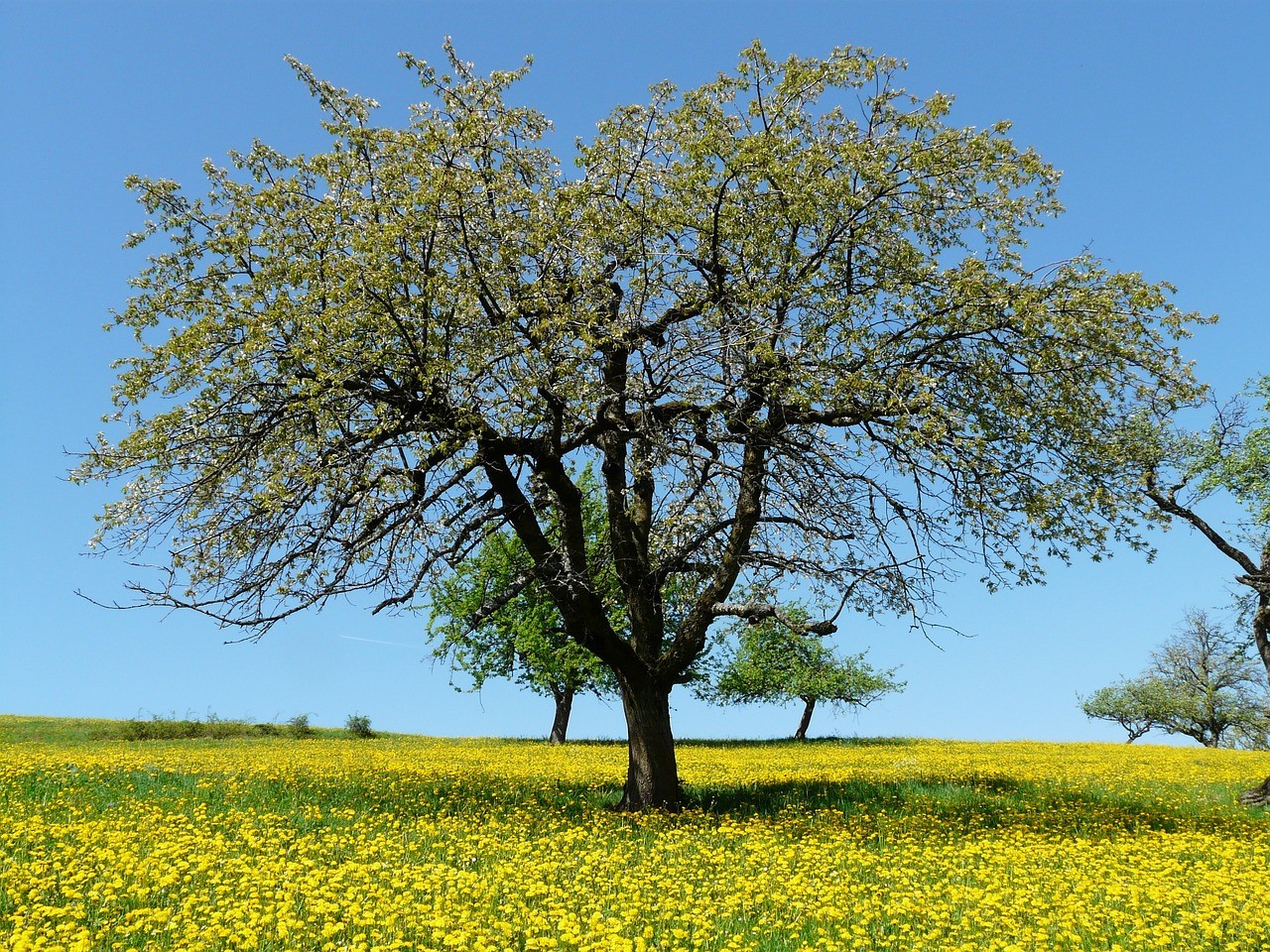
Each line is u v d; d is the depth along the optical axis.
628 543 14.43
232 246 11.41
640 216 12.55
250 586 11.26
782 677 40.72
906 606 12.13
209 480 11.38
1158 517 12.39
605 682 35.50
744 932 7.09
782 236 12.97
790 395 11.26
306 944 6.35
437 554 11.95
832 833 11.50
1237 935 7.09
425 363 11.12
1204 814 14.29
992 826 13.04
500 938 6.46
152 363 11.30
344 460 11.17
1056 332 12.07
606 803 14.45
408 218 11.16
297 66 11.74
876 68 13.30
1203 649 45.09
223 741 32.34
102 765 16.00
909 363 12.62
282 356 11.16
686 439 12.26
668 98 13.34
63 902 7.15
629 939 6.40
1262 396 16.97
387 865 8.73
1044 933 6.89
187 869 8.12
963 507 12.30
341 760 21.41
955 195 12.91
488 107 12.18
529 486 12.96
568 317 10.99
